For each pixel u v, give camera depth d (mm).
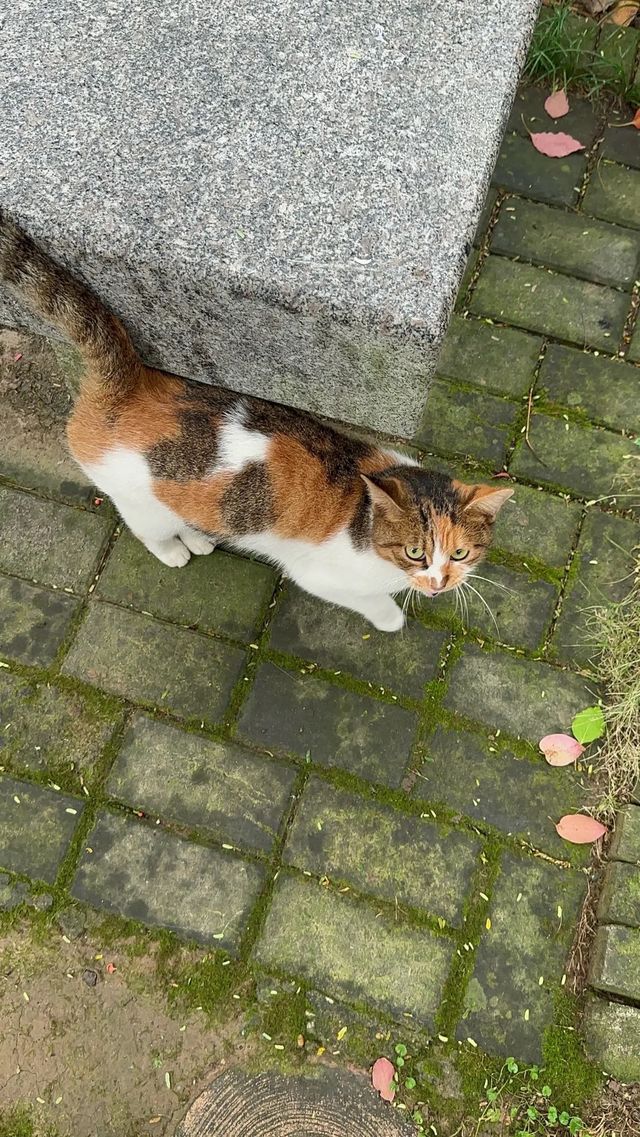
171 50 1569
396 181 1469
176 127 1511
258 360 1724
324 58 1560
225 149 1493
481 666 2178
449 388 2441
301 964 1932
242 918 1971
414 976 1923
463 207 1458
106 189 1471
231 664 2186
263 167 1480
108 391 1687
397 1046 1856
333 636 2213
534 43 2699
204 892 1992
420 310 1395
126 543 2297
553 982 1922
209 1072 1854
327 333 1500
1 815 2047
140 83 1545
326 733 2121
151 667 2180
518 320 2514
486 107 1531
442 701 2148
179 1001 1906
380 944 1949
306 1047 1868
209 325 1633
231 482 1719
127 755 2104
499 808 2061
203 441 1695
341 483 1743
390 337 1442
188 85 1543
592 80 2736
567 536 2295
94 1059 1864
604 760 2092
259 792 2074
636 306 2531
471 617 2225
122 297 1628
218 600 2248
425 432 2389
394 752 2104
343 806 2061
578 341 2490
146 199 1464
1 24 1595
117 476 1800
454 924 1966
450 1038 1877
